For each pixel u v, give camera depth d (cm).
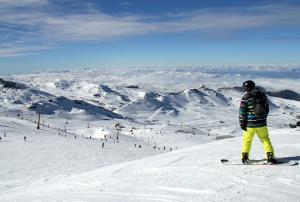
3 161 4400
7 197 1105
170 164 1136
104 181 1044
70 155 5156
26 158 4706
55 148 5791
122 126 17488
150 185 887
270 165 934
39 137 7769
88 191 936
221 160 1031
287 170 874
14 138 7125
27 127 10556
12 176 3366
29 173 3616
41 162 4456
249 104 951
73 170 3953
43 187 1273
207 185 814
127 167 1265
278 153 1089
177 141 12644
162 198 756
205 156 1189
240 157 1088
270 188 751
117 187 926
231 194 730
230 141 1652
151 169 1116
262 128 948
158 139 13062
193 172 963
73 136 9512
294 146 1198
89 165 4403
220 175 891
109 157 5238
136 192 837
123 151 6125
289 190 732
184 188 812
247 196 711
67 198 868
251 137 966
